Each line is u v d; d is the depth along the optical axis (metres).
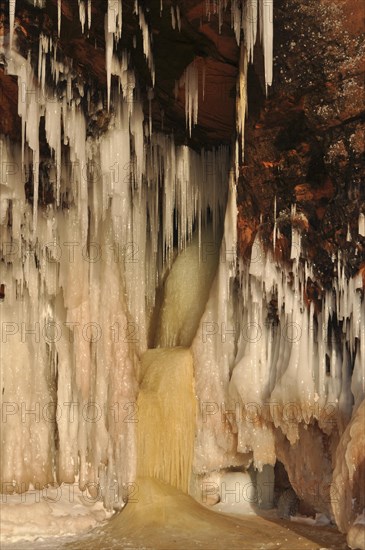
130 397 10.28
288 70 8.57
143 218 10.93
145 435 10.05
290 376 9.48
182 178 10.78
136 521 9.38
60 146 9.78
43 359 10.37
